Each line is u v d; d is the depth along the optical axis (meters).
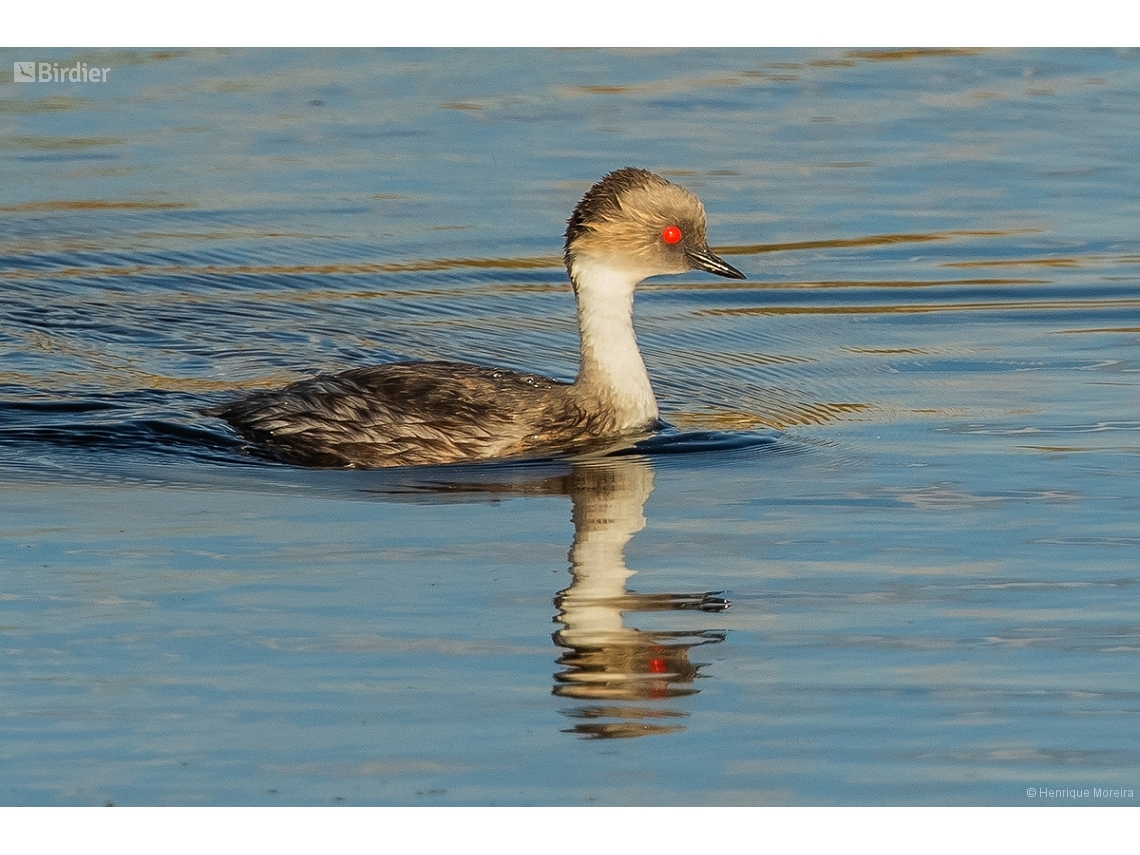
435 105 25.17
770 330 18.36
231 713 9.77
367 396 14.66
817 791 8.95
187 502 13.28
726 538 12.49
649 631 10.85
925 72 27.20
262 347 17.64
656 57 27.88
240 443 14.73
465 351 17.75
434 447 14.42
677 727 9.65
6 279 19.20
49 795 8.86
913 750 9.38
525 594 11.44
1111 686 10.05
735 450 14.73
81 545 12.24
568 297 19.34
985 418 15.46
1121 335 17.92
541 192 21.78
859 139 23.94
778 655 10.53
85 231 20.56
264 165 22.73
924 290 19.31
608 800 8.86
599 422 14.98
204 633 10.77
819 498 13.39
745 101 25.55
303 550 12.23
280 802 8.82
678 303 19.27
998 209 21.53
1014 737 9.48
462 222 21.00
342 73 26.69
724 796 8.91
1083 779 9.03
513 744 9.45
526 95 25.69
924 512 12.98
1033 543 12.29
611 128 24.20
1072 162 23.09
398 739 9.48
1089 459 14.18
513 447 14.62
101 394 15.99
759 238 20.64
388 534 12.58
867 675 10.24
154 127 24.03
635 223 14.82
